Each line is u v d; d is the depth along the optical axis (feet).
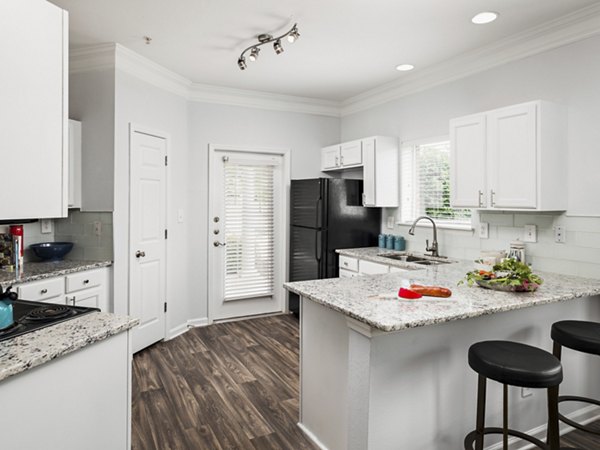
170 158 12.61
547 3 7.95
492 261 8.79
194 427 7.50
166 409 8.14
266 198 15.24
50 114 4.20
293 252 15.14
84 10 8.41
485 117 9.27
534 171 8.31
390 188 13.43
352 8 8.30
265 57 11.07
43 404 3.87
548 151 8.37
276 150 15.19
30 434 3.74
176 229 13.00
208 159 14.02
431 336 6.04
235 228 14.67
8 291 4.66
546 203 8.34
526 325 7.09
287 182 15.43
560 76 8.81
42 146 4.12
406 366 5.83
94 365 4.49
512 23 8.84
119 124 10.53
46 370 3.90
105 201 10.47
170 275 12.69
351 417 5.79
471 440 5.91
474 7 8.18
